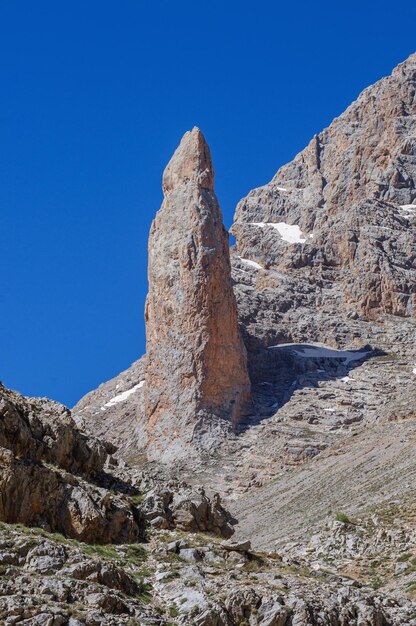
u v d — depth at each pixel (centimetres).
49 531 5666
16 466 5675
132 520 6100
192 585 5391
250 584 5562
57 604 4716
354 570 9812
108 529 5919
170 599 5275
